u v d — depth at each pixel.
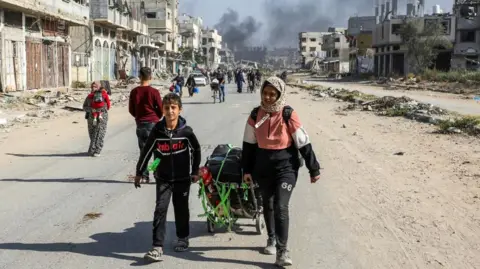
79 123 18.50
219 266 5.23
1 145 13.34
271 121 5.10
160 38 87.62
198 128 17.22
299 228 6.48
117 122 19.58
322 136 15.30
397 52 80.19
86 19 40.00
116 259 5.44
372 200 7.82
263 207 5.52
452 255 5.51
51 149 12.81
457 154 11.88
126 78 52.66
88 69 45.56
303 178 9.50
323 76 112.88
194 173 5.63
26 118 19.25
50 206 7.52
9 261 5.36
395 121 19.64
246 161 5.33
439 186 8.69
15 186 8.79
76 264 5.29
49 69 34.19
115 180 9.30
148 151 5.54
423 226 6.51
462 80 52.44
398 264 5.26
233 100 32.12
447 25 73.31
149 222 6.77
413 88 49.94
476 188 8.51
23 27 29.92
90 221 6.80
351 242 5.94
